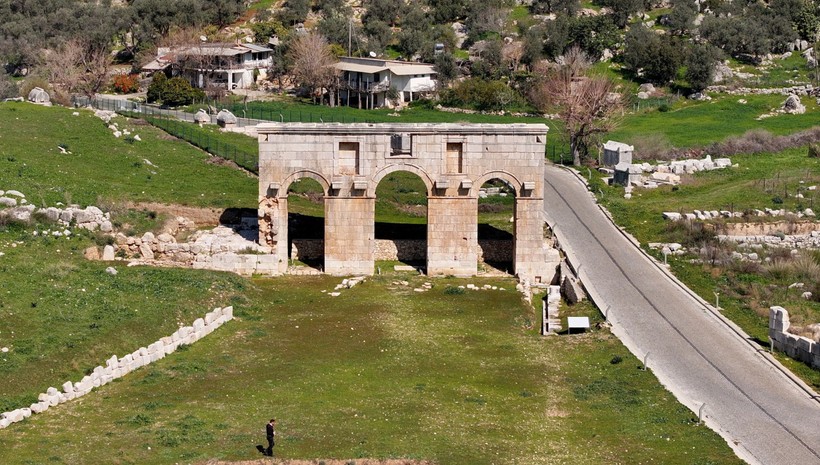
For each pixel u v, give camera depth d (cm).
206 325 8119
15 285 8138
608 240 10131
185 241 9812
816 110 16362
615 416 6862
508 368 7650
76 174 10750
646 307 8762
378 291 9225
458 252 9625
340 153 9538
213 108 15600
